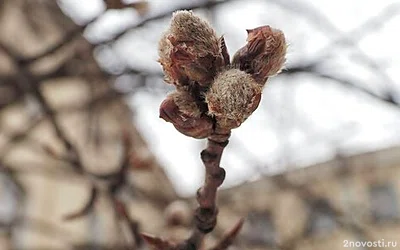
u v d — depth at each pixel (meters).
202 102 0.20
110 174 0.37
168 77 0.20
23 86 0.43
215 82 0.19
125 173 0.37
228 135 0.22
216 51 0.20
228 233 0.25
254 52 0.20
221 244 0.25
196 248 0.24
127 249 0.36
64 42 0.39
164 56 0.20
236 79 0.19
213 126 0.20
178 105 0.20
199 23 0.20
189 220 0.36
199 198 0.24
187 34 0.20
